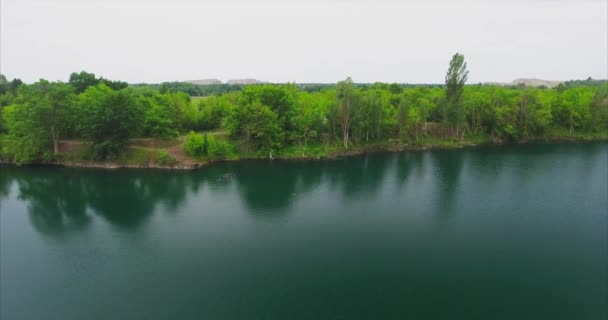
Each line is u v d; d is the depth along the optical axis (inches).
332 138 3348.9
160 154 2746.1
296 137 3179.1
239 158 3021.7
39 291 1196.5
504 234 1609.3
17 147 2615.7
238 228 1684.3
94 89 2851.9
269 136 3068.4
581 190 2201.0
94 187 2294.5
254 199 2089.1
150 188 2281.0
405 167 2822.3
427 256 1423.5
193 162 2792.8
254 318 1069.8
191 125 3408.0
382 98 3683.6
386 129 3590.1
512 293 1189.1
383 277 1282.0
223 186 2335.1
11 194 2158.0
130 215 1846.7
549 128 4065.0
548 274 1295.5
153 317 1071.6
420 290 1205.7
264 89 3211.1
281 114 3233.3
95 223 1747.0
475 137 3846.0
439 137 3772.1
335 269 1331.2
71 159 2763.3
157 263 1373.0
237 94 4183.1
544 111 3818.9
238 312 1096.8
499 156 3179.1
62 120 2738.7
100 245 1515.7
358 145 3363.7
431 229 1667.1
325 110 3425.2
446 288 1218.0
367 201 2049.7
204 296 1171.3
